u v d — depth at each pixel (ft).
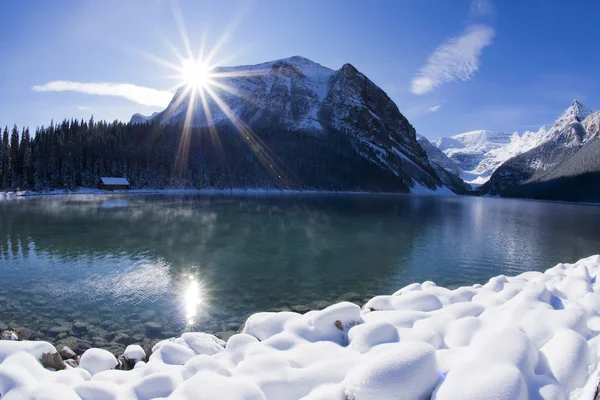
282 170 453.58
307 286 51.11
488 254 77.25
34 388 15.65
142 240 82.38
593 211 247.09
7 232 89.76
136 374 19.42
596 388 13.47
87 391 16.34
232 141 467.11
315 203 229.66
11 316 37.55
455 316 24.39
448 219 153.89
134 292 46.52
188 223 112.68
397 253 75.77
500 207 275.18
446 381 13.97
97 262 61.62
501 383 12.69
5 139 287.69
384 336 20.07
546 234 111.55
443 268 63.82
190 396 13.89
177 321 37.42
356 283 53.21
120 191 303.48
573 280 31.73
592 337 19.17
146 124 436.35
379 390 13.53
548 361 15.69
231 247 77.10
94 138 360.48
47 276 52.85
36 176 274.98
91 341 31.99
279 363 17.53
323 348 19.89
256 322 24.22
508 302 24.88
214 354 22.88
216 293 46.96
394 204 254.68
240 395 13.89
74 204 172.24
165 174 351.87
